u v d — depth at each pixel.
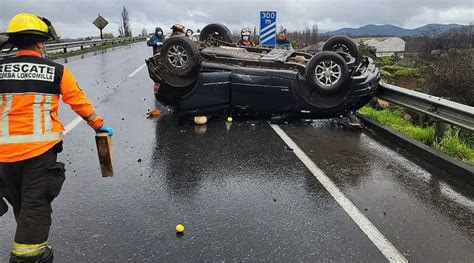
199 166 5.79
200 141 6.98
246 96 7.99
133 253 3.61
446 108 6.12
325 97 7.81
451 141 6.14
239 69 7.96
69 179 5.25
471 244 3.82
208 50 8.94
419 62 24.70
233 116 8.50
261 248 3.71
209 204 4.58
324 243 3.79
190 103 8.02
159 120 8.45
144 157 6.16
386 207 4.54
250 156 6.23
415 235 3.95
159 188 5.02
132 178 5.32
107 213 4.34
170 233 3.95
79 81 13.49
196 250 3.67
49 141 3.01
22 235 2.96
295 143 6.89
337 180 5.30
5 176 3.00
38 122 2.96
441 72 13.97
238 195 4.83
